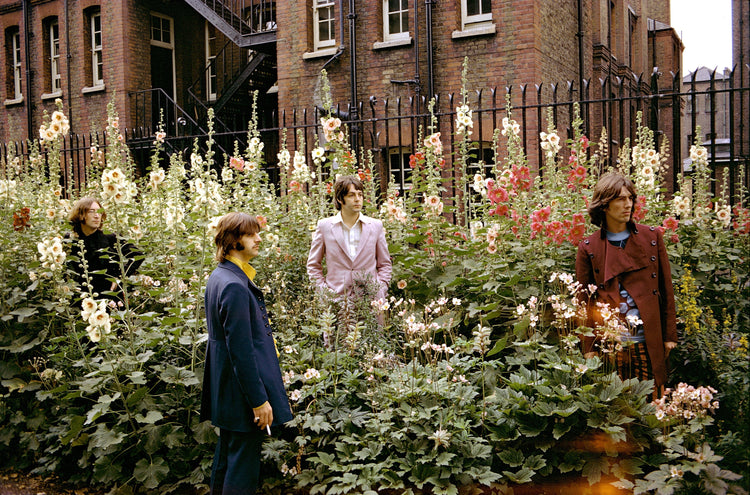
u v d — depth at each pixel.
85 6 14.99
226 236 2.98
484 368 3.57
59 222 5.04
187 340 3.54
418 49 10.64
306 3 11.85
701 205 4.73
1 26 16.81
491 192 4.16
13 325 4.42
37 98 16.25
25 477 3.97
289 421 3.22
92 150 6.25
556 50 10.90
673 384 3.74
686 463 2.87
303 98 12.01
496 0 9.99
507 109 5.00
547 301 3.81
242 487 2.87
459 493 3.03
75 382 3.55
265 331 2.99
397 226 5.03
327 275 4.29
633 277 3.35
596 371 3.24
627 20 16.34
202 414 3.10
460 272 4.35
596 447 3.10
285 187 5.84
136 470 3.37
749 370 3.12
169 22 16.05
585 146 4.53
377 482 3.13
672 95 4.96
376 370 3.41
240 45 13.00
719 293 4.41
